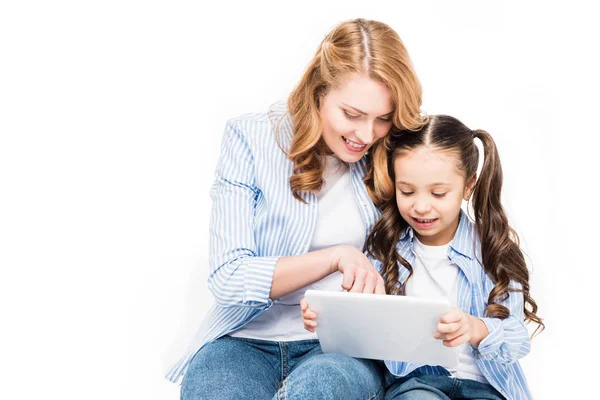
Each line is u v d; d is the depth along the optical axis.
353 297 2.74
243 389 2.87
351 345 2.93
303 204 3.12
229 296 2.96
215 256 3.03
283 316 3.13
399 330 2.80
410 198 3.05
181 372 3.14
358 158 3.03
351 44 2.90
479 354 3.01
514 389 3.04
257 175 3.14
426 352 2.85
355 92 2.89
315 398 2.56
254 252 3.06
